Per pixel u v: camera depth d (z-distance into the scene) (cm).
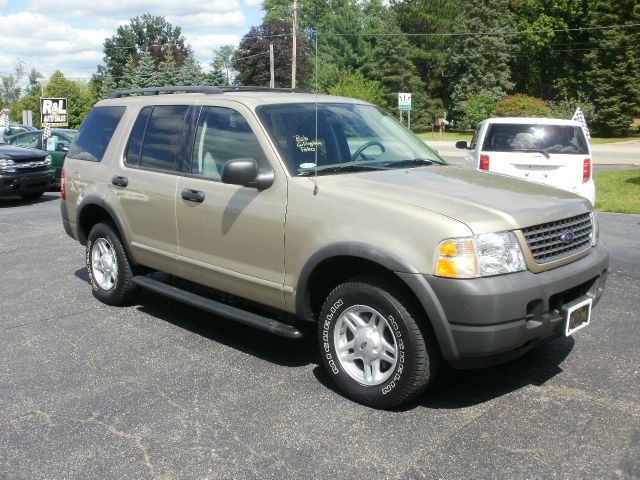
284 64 5084
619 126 5275
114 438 375
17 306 635
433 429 377
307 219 421
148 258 563
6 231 1065
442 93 6919
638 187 1555
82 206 627
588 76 5497
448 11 6838
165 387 442
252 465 344
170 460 351
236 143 479
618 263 769
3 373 470
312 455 352
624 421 382
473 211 380
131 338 541
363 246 387
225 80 5781
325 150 475
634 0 5353
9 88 10450
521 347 384
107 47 8981
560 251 405
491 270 364
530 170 962
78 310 620
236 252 472
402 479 327
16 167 1423
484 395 421
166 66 6309
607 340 515
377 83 5844
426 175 457
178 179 519
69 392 437
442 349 371
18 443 371
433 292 365
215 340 534
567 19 5997
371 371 405
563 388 429
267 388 439
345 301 410
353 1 6328
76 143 661
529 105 5378
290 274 436
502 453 349
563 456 345
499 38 6228
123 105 611
